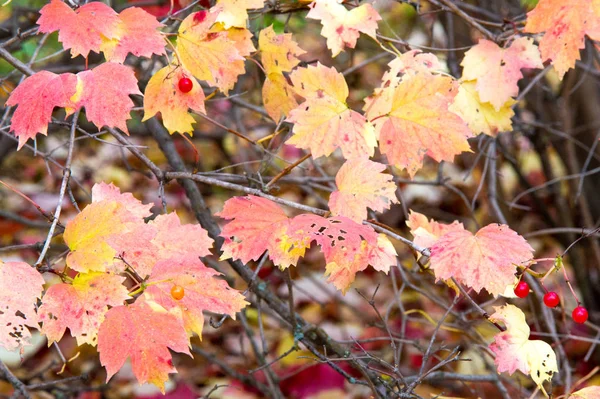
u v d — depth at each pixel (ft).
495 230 3.43
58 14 3.44
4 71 5.01
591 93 5.41
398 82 3.72
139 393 5.33
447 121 3.61
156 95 3.61
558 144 5.48
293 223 3.36
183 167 4.35
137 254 3.36
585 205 5.45
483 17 4.99
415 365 5.34
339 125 3.57
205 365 5.59
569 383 4.34
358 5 3.82
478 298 5.84
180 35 3.63
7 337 3.14
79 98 3.40
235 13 3.65
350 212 3.43
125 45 3.48
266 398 5.22
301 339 3.93
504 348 3.45
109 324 3.21
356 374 5.26
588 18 3.59
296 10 4.10
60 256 3.41
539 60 3.81
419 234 3.66
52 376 5.40
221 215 3.42
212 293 3.31
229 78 3.67
